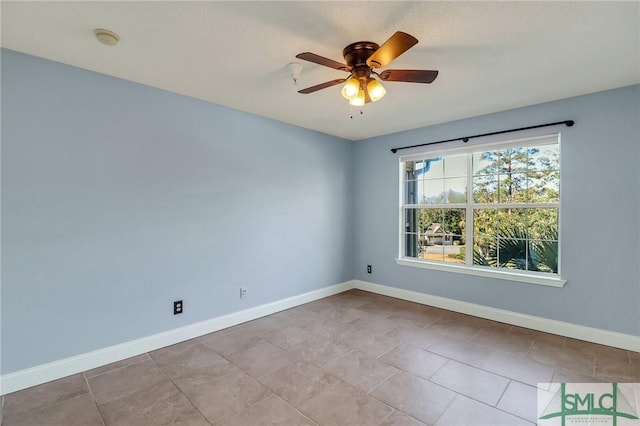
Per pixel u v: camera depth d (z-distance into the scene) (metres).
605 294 2.88
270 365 2.54
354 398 2.09
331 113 3.56
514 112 3.37
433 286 4.04
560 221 3.11
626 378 2.30
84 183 2.47
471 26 1.88
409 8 1.71
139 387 2.23
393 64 2.38
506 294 3.45
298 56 1.81
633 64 2.36
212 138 3.22
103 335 2.56
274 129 3.81
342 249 4.76
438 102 3.19
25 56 2.22
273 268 3.81
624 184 2.79
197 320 3.12
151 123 2.81
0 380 2.13
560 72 2.50
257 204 3.63
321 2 1.66
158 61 2.33
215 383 2.28
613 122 2.84
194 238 3.10
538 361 2.57
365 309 3.92
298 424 1.84
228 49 2.16
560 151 3.11
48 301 2.32
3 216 2.15
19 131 2.20
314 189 4.32
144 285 2.78
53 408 2.00
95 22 1.84
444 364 2.54
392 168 4.45
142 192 2.77
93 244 2.51
